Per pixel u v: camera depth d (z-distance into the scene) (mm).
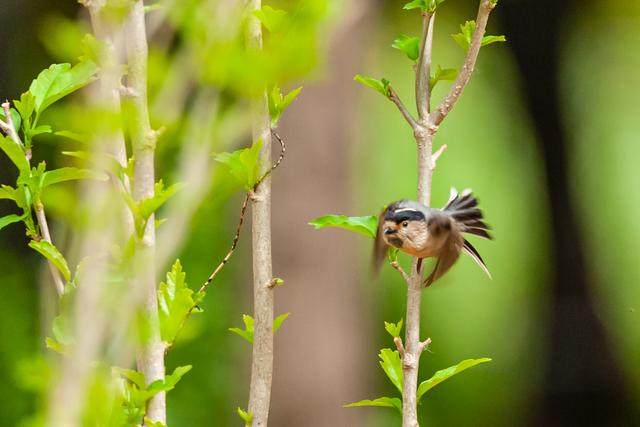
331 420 8516
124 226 4227
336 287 8555
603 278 15266
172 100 4137
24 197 4285
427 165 4359
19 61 9367
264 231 4285
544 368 12562
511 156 15305
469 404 11992
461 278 13766
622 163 15805
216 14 4117
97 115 4117
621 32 13312
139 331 4223
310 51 4109
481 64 14734
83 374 4137
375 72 9969
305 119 8352
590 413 12398
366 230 4375
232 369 8742
